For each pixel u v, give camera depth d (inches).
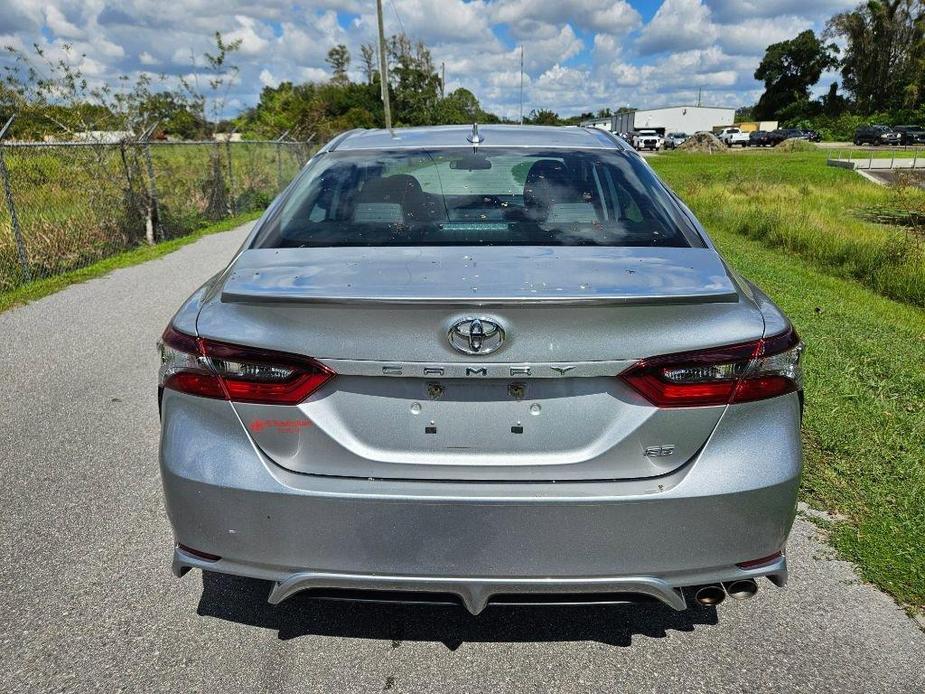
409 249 88.2
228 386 76.3
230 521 77.1
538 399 75.2
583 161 114.4
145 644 90.8
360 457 76.2
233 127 687.7
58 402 174.9
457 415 75.5
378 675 85.9
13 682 83.9
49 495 129.1
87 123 467.2
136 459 144.0
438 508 73.9
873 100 3565.5
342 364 74.0
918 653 89.1
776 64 4077.3
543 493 73.9
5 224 336.2
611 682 84.8
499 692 83.4
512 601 78.1
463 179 107.2
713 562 76.6
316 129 1207.6
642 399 74.7
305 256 87.6
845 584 103.1
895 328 263.6
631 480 75.5
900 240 434.9
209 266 366.3
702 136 2372.0
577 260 83.4
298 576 76.9
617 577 75.5
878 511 120.8
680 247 91.2
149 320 255.3
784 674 86.0
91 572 106.0
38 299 288.0
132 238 435.2
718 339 74.2
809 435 148.7
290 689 83.7
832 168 1461.6
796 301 295.3
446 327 72.0
